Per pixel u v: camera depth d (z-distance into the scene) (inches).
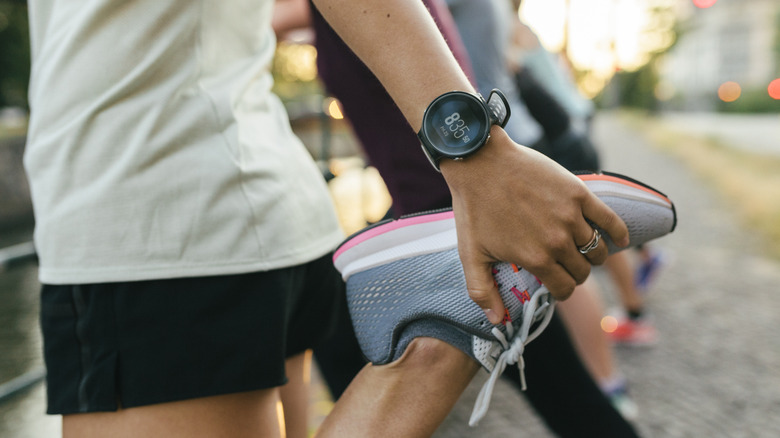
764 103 1502.2
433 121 25.7
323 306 38.6
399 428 30.2
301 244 34.4
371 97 36.6
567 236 25.6
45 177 30.9
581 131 81.6
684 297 146.7
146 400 29.5
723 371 103.6
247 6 33.5
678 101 1919.3
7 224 284.5
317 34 37.9
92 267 29.5
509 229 25.7
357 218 114.3
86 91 30.0
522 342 29.8
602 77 1007.6
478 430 81.4
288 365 39.8
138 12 29.8
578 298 75.1
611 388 77.4
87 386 29.7
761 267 175.0
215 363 30.4
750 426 85.0
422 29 27.0
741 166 404.8
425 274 30.3
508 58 77.6
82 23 29.8
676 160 461.4
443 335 29.8
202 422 30.4
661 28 1481.3
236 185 31.3
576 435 48.3
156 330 29.7
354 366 50.7
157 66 30.0
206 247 30.3
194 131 30.7
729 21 1863.9
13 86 624.7
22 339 115.7
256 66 34.4
